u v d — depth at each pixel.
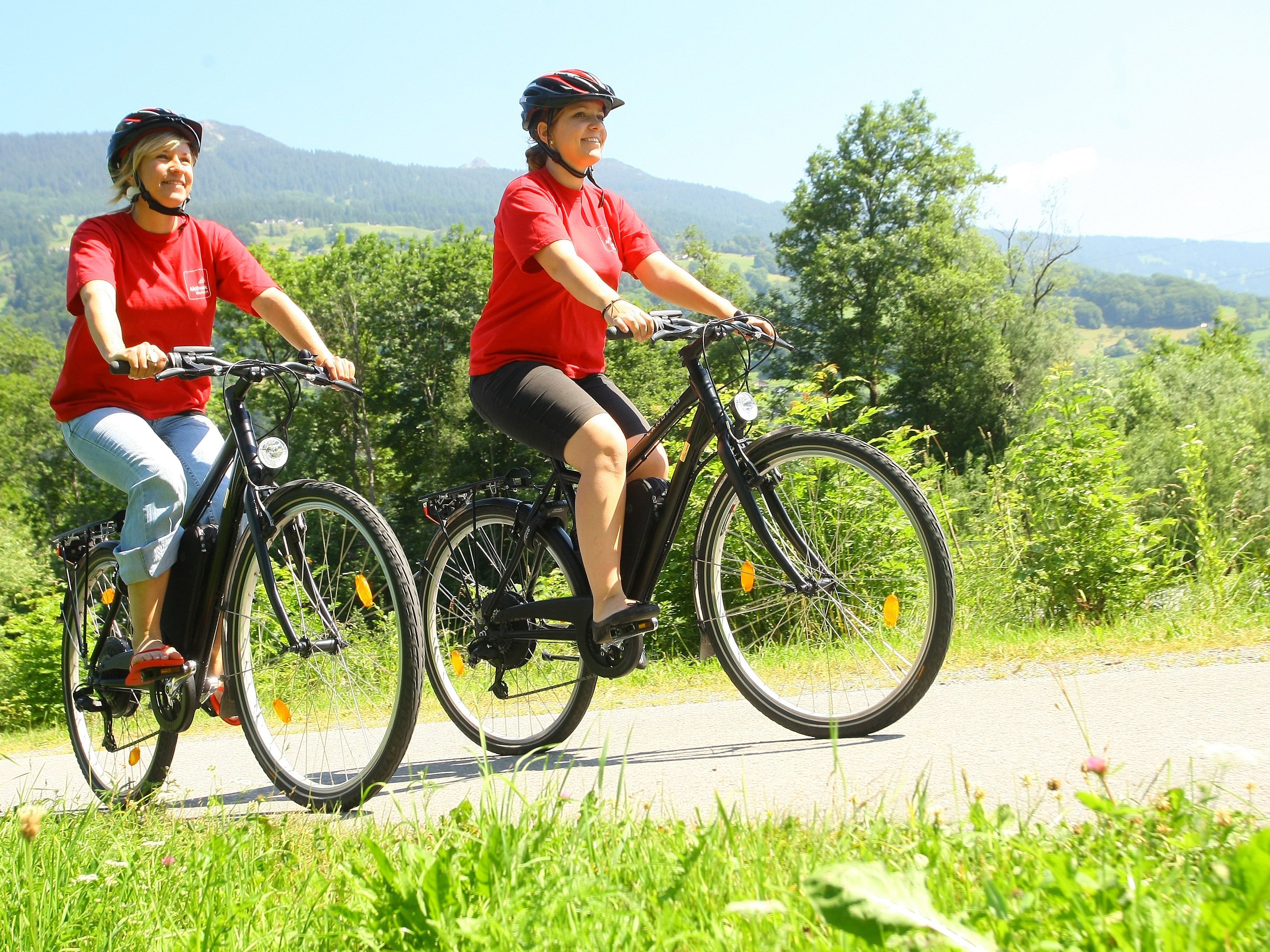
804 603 3.43
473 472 44.97
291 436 45.47
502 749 3.92
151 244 3.60
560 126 3.56
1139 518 8.11
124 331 3.57
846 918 1.33
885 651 3.28
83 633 4.05
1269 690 3.24
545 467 38.47
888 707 3.21
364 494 45.91
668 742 3.63
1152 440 18.80
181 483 3.38
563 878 1.77
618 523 3.38
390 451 46.22
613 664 3.47
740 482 3.38
